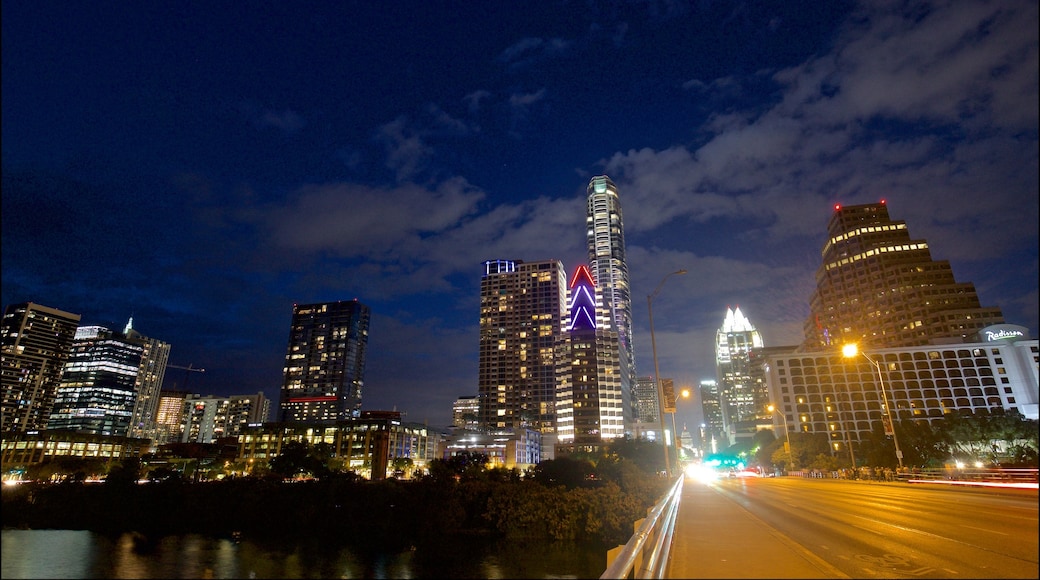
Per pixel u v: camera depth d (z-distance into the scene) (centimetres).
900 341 19575
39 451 17462
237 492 10056
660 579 1167
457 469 14162
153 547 7438
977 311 16762
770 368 18900
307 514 9156
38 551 6550
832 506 3050
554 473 11138
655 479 6444
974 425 6588
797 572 1288
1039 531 1877
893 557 1474
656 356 4259
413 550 7244
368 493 9456
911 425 7975
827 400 18025
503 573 5712
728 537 1844
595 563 6000
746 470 15812
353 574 5962
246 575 5875
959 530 1959
